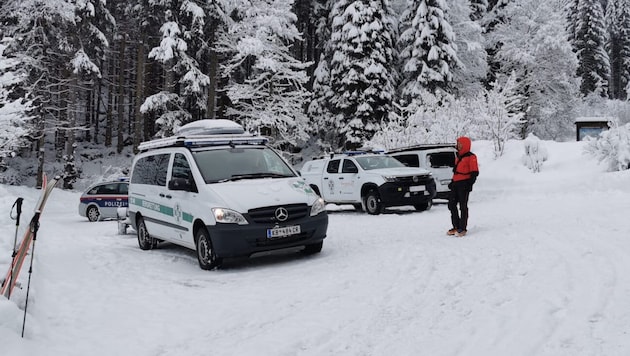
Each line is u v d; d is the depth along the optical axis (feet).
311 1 124.47
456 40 109.70
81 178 112.37
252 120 95.66
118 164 128.57
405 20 110.01
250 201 24.45
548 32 111.55
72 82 101.81
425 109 78.95
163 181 30.14
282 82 102.32
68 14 87.15
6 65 37.58
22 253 15.75
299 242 25.04
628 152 50.14
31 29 89.66
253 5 92.99
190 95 95.35
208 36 99.35
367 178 47.75
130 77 166.91
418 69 102.58
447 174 52.75
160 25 102.32
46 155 137.59
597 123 71.00
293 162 115.96
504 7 123.44
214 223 24.08
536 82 112.78
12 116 36.50
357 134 99.60
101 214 60.23
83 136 156.46
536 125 117.39
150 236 32.81
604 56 181.06
